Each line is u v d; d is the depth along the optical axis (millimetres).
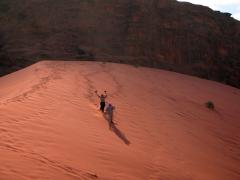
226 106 28359
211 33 52406
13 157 7617
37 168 7430
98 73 28656
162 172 10250
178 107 22281
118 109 16844
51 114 12484
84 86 20797
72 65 31656
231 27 55812
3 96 18078
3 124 9844
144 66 44438
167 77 36406
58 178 7297
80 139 10508
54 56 41219
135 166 9898
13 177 6648
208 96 30828
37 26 45312
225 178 12172
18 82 23516
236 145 17750
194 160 12742
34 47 42406
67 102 15461
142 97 22031
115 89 22281
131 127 14234
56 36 44406
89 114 14398
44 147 8922
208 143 16141
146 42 47375
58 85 19281
